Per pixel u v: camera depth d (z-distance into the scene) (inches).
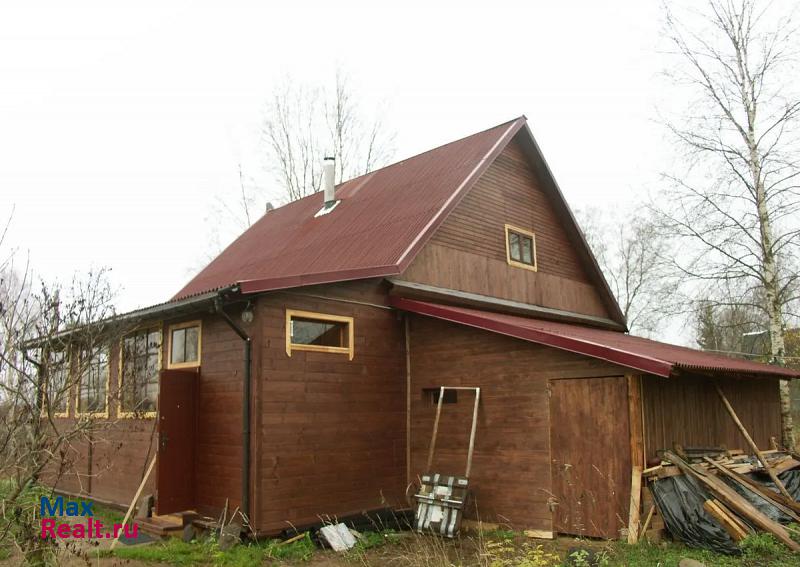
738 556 295.6
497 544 345.4
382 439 425.4
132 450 442.0
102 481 470.3
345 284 416.2
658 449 358.0
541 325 448.1
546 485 372.2
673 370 318.0
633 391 345.7
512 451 390.6
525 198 598.5
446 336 434.0
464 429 416.8
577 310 645.3
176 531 365.7
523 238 587.2
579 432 362.6
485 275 531.2
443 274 490.3
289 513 361.1
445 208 471.5
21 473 219.8
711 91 661.9
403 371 449.1
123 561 306.5
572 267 651.5
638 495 331.0
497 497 393.4
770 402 575.8
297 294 383.6
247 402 358.3
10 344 228.8
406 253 420.5
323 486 382.3
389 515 413.7
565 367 373.4
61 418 494.0
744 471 379.6
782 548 296.8
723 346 976.3
